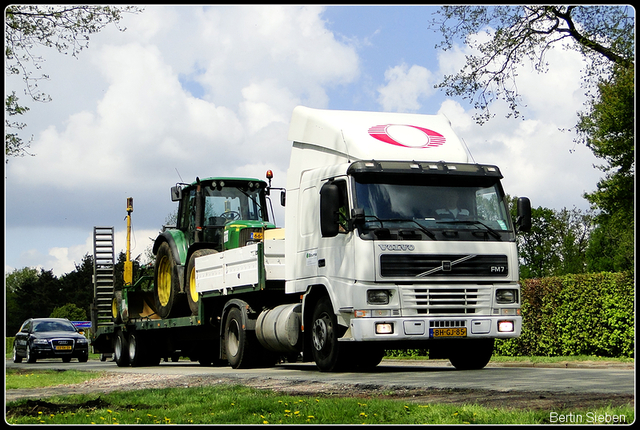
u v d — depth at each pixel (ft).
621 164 84.99
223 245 57.06
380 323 38.01
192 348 64.95
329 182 40.52
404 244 38.58
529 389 27.96
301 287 43.73
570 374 36.99
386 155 40.91
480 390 27.94
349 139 41.75
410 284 38.58
